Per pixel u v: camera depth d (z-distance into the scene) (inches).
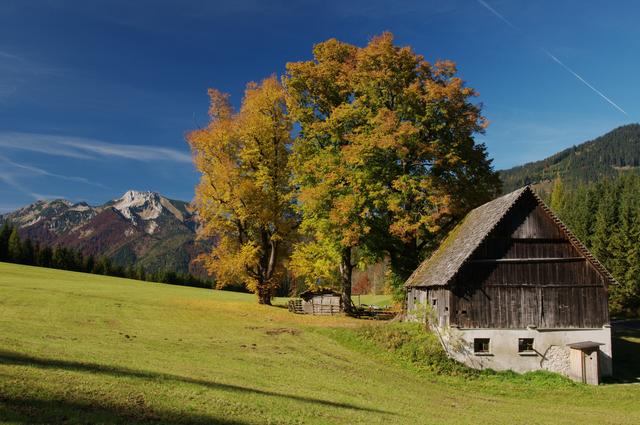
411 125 1608.0
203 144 1974.7
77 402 555.2
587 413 960.9
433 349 1318.9
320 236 1859.0
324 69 1935.3
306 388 890.1
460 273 1336.1
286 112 2046.0
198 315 1825.8
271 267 2142.0
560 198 5162.4
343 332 1542.8
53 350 886.4
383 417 719.1
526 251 1362.0
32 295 1902.1
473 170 1774.1
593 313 1348.4
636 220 3080.7
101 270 5910.4
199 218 2020.2
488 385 1203.9
